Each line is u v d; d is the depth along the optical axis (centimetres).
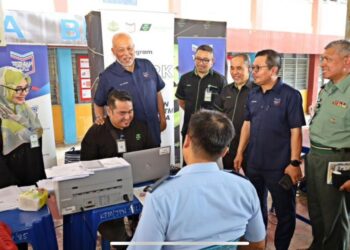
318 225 209
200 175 95
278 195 212
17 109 241
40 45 326
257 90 218
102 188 166
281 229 218
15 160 234
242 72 255
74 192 159
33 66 324
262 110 210
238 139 259
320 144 191
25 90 249
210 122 97
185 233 91
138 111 276
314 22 892
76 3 543
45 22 472
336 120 181
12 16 438
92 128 219
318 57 939
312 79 959
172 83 355
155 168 200
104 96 273
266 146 210
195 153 98
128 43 264
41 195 164
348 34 243
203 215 92
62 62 584
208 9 687
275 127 205
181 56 361
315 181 199
